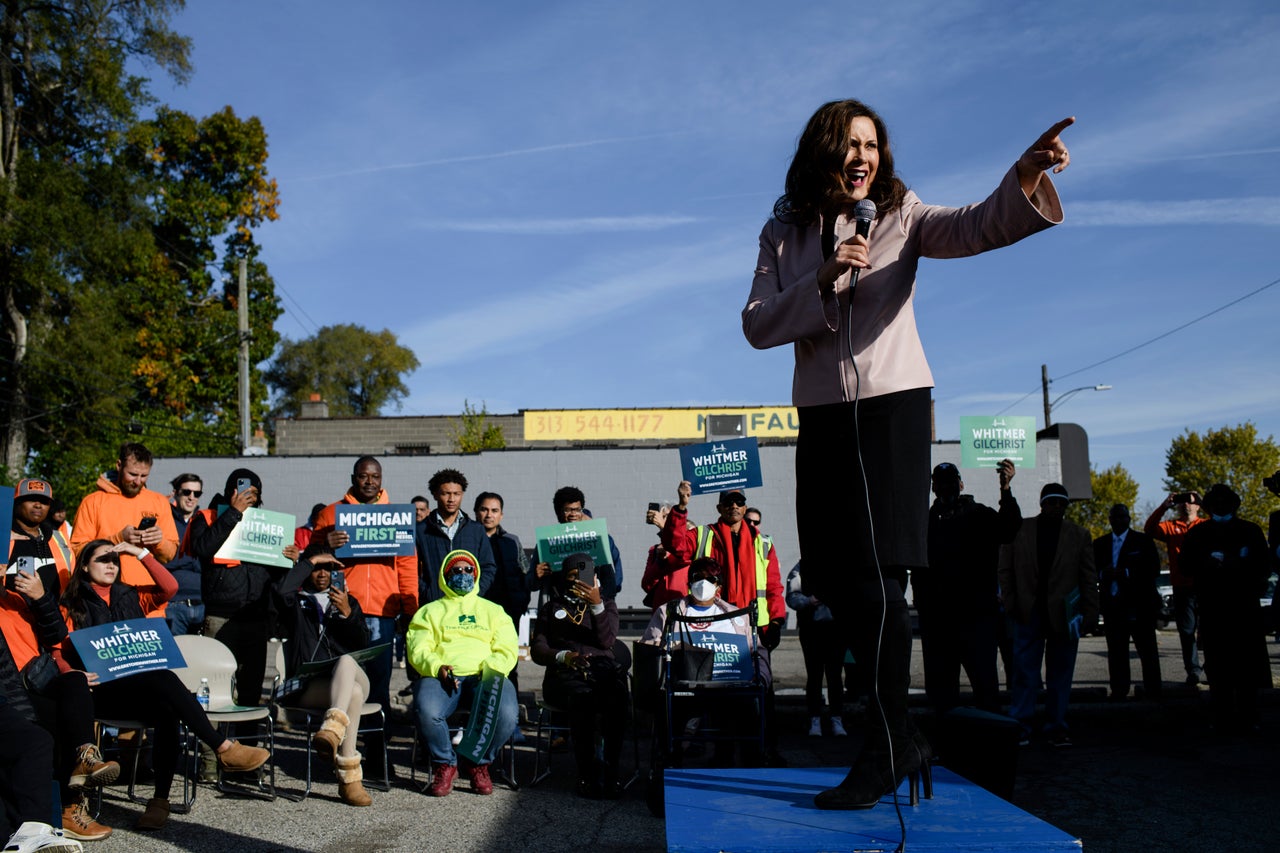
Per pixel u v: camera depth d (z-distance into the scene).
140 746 6.64
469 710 7.07
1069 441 18.02
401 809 6.29
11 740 4.72
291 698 6.65
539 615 7.12
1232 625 8.88
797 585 9.20
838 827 2.53
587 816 6.14
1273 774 7.21
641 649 6.80
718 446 9.38
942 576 7.67
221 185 41.19
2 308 28.39
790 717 9.42
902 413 2.68
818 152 2.78
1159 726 9.39
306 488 24.20
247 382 28.67
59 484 27.45
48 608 5.68
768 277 2.89
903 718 2.73
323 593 7.17
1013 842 2.40
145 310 37.66
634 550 24.48
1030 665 8.47
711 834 2.47
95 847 5.36
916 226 2.76
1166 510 11.63
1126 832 5.67
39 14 27.23
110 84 27.86
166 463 24.05
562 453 24.73
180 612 8.25
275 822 5.93
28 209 26.48
